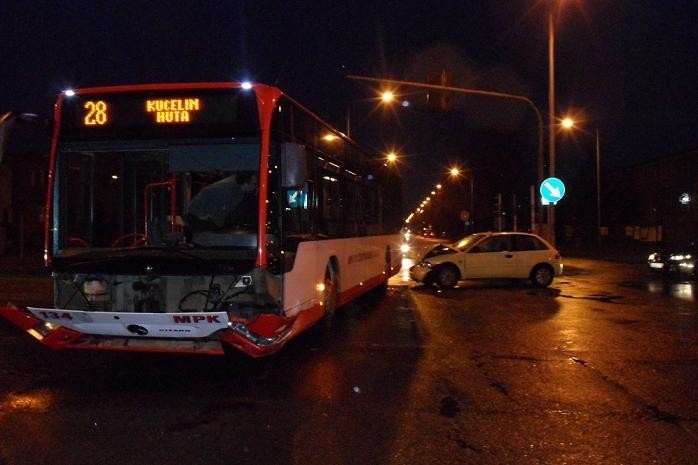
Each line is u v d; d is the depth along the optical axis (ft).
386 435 21.65
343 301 42.60
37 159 170.09
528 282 76.84
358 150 47.83
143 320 26.58
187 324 26.55
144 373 30.09
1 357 33.58
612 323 44.55
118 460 19.42
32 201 171.22
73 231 29.04
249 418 23.39
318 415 23.75
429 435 21.66
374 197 55.01
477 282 76.89
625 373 30.22
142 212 28.86
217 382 28.50
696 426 22.70
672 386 27.94
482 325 43.96
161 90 28.50
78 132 28.99
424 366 31.58
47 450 20.21
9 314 28.45
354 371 30.55
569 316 47.93
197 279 27.61
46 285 79.00
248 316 27.78
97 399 25.77
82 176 29.14
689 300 57.93
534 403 25.39
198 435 21.58
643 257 140.97
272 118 28.48
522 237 71.00
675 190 183.62
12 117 27.40
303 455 19.84
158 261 27.35
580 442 21.07
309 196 34.37
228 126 28.12
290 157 28.17
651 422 23.15
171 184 28.68
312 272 34.50
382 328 42.86
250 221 27.58
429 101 72.74
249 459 19.51
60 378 29.22
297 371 30.53
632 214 211.20
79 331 28.35
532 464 19.25
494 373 30.17
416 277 71.20
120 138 28.66
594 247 192.95
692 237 173.58
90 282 28.45
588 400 25.81
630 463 19.35
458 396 26.35
